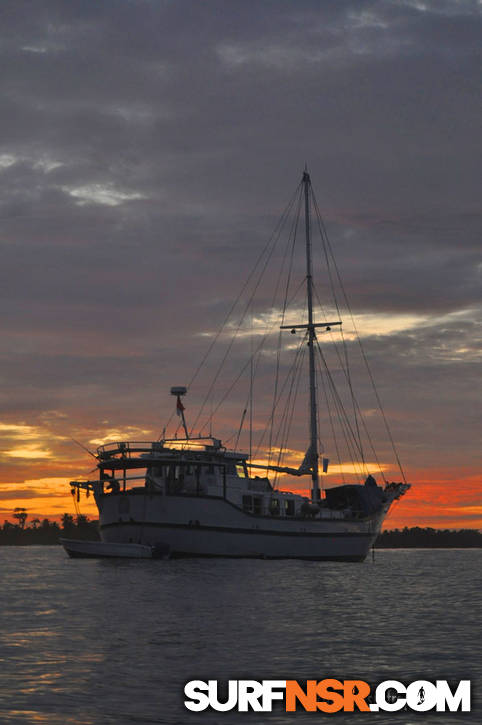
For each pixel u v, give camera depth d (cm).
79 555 9131
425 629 3775
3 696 2316
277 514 8975
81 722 2069
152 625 3769
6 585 6000
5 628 3662
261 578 6694
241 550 8638
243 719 2142
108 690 2397
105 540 9100
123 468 8919
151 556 8394
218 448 8769
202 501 8425
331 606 4809
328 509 9506
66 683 2480
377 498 10112
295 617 4181
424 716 2198
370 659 2948
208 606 4609
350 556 9819
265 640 3347
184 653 3006
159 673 2639
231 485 8681
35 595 5228
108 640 3297
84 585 5978
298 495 9275
